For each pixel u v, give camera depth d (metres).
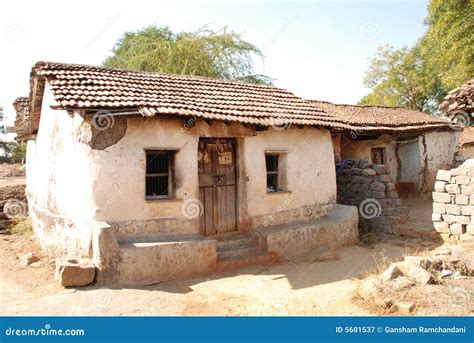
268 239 8.55
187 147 8.20
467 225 8.98
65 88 7.51
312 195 10.30
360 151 15.91
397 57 29.19
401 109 19.70
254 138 9.32
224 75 23.48
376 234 10.78
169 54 21.97
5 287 6.75
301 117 9.88
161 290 6.60
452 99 9.40
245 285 6.96
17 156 32.09
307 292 6.50
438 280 6.09
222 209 9.09
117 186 7.34
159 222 7.74
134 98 7.78
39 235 10.08
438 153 17.62
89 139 7.27
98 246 6.55
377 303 5.59
